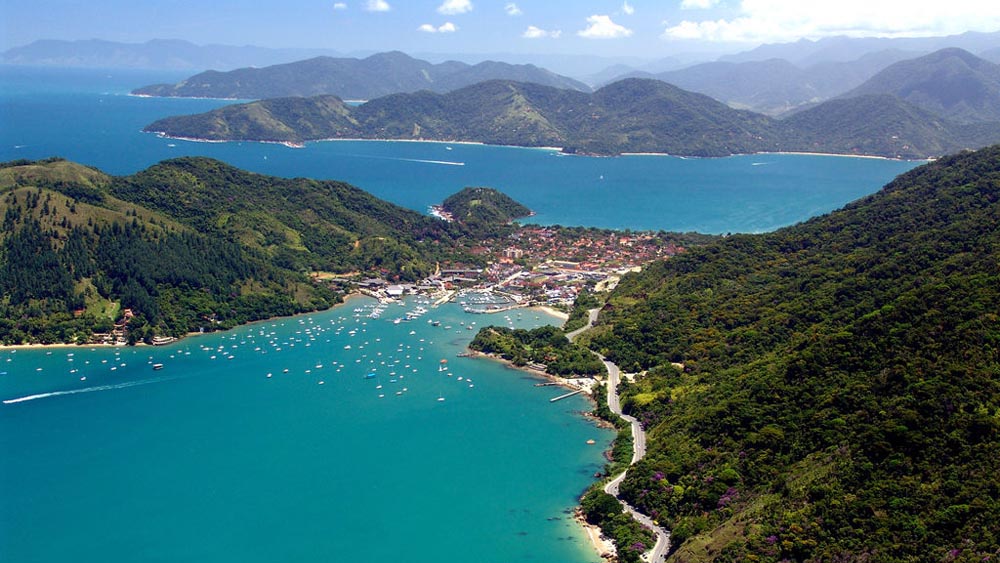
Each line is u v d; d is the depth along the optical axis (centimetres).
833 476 18950
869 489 18012
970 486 16862
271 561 19725
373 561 19725
